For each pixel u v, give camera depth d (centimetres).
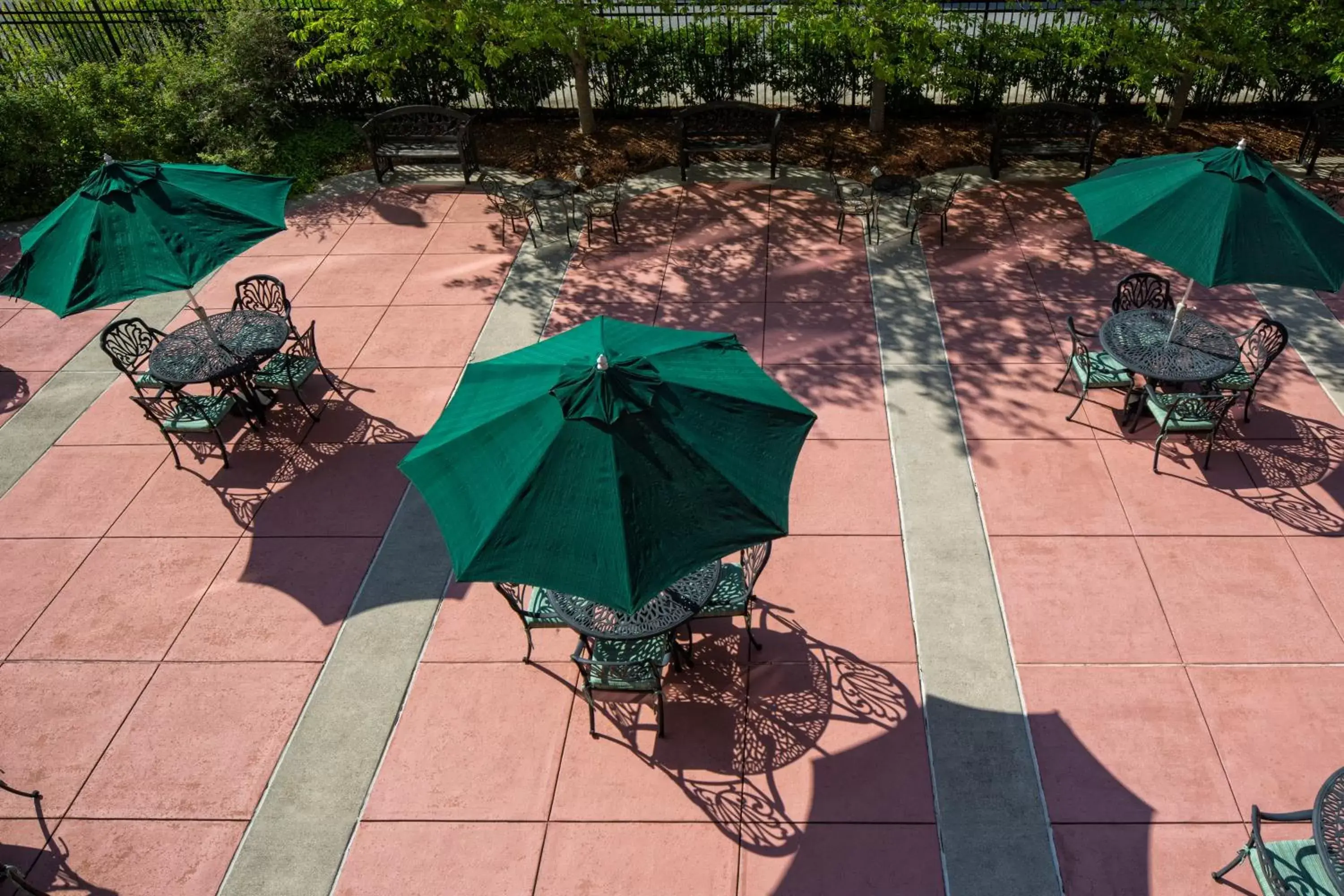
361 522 768
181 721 628
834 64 1342
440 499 493
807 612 669
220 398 824
